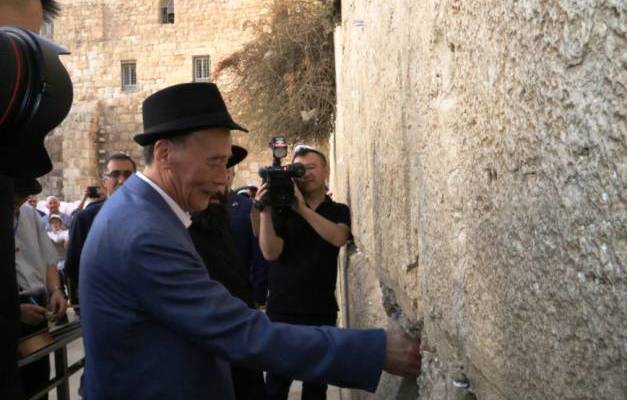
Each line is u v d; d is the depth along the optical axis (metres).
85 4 20.17
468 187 0.98
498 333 0.86
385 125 2.00
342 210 3.54
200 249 2.37
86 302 1.42
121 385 1.39
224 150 1.57
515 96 0.74
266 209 3.26
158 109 1.53
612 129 0.53
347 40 4.04
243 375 2.56
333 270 3.39
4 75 0.91
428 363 1.36
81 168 19.47
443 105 1.13
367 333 1.43
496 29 0.80
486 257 0.90
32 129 0.96
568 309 0.62
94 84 20.20
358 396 3.22
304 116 7.77
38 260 3.44
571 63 0.59
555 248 0.65
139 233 1.38
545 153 0.66
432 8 1.18
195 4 19.66
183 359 1.40
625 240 0.52
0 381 0.94
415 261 1.53
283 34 8.05
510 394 0.82
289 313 3.34
